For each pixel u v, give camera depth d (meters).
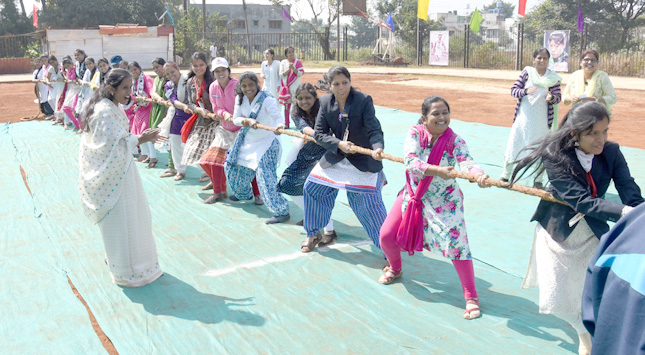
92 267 5.03
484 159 8.76
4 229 6.08
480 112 14.65
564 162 3.12
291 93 11.68
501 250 5.18
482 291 4.37
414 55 38.97
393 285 4.53
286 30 60.75
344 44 41.06
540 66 6.66
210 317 4.09
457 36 36.16
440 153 3.90
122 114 4.43
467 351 3.55
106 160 4.28
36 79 14.12
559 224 3.29
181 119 7.73
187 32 39.66
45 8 47.78
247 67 35.25
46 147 10.43
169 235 5.82
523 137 6.89
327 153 4.93
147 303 4.33
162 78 8.28
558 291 3.29
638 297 2.19
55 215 6.53
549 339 3.65
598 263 2.43
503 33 40.75
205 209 6.66
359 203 4.84
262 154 6.16
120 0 46.72
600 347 2.35
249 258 5.17
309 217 5.11
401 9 45.44
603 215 2.97
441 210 3.99
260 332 3.87
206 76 7.04
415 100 17.52
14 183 7.95
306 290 4.48
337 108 4.67
